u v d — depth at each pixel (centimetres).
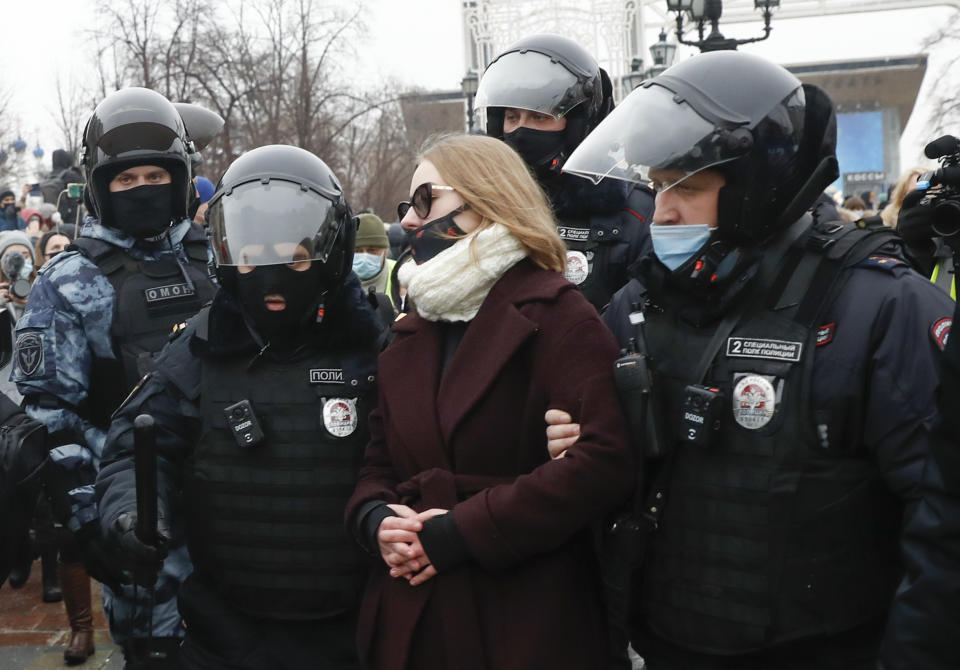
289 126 1933
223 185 230
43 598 495
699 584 181
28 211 922
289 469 223
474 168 199
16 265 514
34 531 472
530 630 185
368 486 206
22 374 299
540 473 183
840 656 174
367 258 550
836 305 174
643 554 190
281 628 226
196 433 233
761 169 181
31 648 429
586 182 304
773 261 184
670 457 188
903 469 165
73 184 414
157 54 1802
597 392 187
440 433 194
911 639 141
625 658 228
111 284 310
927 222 257
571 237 305
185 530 264
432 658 189
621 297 216
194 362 235
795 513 172
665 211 190
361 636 202
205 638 229
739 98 183
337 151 2078
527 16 1880
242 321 229
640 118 191
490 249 194
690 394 180
